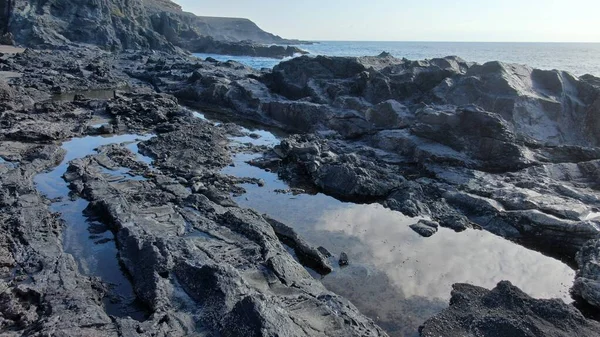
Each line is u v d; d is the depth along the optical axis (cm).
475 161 2903
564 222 2042
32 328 1226
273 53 13550
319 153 3078
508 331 1338
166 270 1534
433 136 3120
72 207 2172
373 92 4141
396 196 2516
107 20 9975
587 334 1323
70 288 1448
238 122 4522
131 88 5891
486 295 1541
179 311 1342
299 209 2392
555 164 2720
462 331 1373
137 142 3459
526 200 2292
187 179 2673
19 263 1603
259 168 3042
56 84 5319
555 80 3553
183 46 13188
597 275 1689
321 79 4706
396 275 1769
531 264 1897
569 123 3344
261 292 1438
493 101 3397
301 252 1908
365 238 2080
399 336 1421
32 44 8262
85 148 3219
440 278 1753
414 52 18062
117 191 2278
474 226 2241
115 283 1590
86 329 1195
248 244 1788
